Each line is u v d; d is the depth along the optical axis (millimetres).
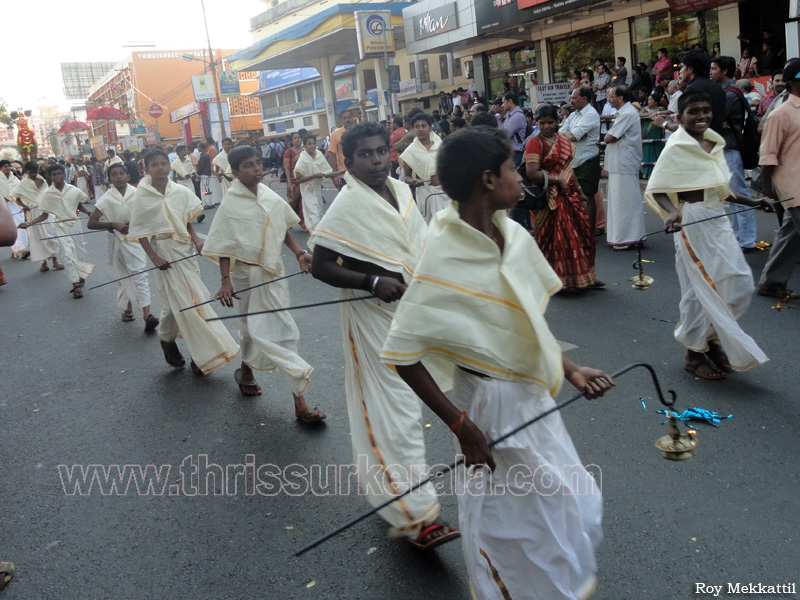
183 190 5770
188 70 64562
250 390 5336
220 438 4660
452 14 20078
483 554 2320
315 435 4531
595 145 8031
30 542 3670
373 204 3158
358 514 3578
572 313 6227
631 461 3729
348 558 3217
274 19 39344
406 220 3232
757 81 11625
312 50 28531
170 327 6039
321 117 41156
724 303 4316
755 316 5629
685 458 3312
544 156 6574
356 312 3180
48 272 11891
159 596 3105
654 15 16578
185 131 51312
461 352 2215
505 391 2221
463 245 2168
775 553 2918
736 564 2877
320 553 3275
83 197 9758
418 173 8719
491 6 18578
